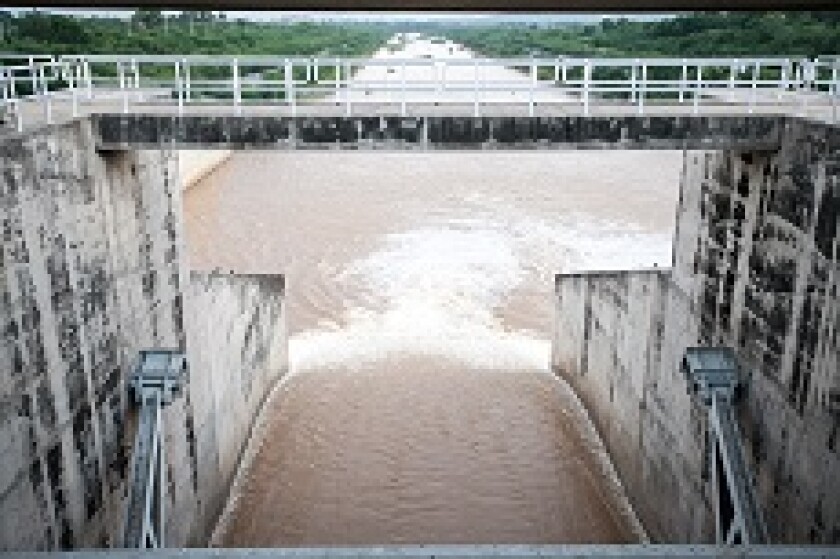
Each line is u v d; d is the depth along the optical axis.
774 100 17.44
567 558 8.59
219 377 19.73
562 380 25.73
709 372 14.37
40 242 11.82
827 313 12.33
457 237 38.72
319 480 20.44
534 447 21.98
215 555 8.65
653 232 39.41
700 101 17.09
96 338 13.69
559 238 38.47
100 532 13.83
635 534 18.98
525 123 14.58
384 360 26.69
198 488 17.80
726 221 16.00
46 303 11.95
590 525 19.06
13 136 11.30
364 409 23.72
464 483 20.20
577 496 20.05
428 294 32.03
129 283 15.14
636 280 19.97
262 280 23.36
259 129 14.41
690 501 16.14
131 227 15.28
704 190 17.09
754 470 14.82
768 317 14.27
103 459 13.95
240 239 38.19
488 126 14.57
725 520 13.44
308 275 33.88
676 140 14.70
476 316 30.19
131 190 15.31
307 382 25.47
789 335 13.52
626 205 44.16
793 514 13.23
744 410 15.20
